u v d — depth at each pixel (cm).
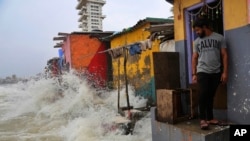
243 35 482
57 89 1683
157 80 641
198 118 557
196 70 510
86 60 1805
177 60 671
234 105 511
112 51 1174
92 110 1148
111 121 828
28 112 1429
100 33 1788
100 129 843
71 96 1483
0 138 897
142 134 764
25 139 872
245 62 480
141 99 1180
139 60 1219
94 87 1741
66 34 1778
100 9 6912
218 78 481
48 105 1504
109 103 1265
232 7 505
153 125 585
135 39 1278
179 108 548
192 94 552
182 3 658
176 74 666
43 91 1666
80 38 1795
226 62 479
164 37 879
